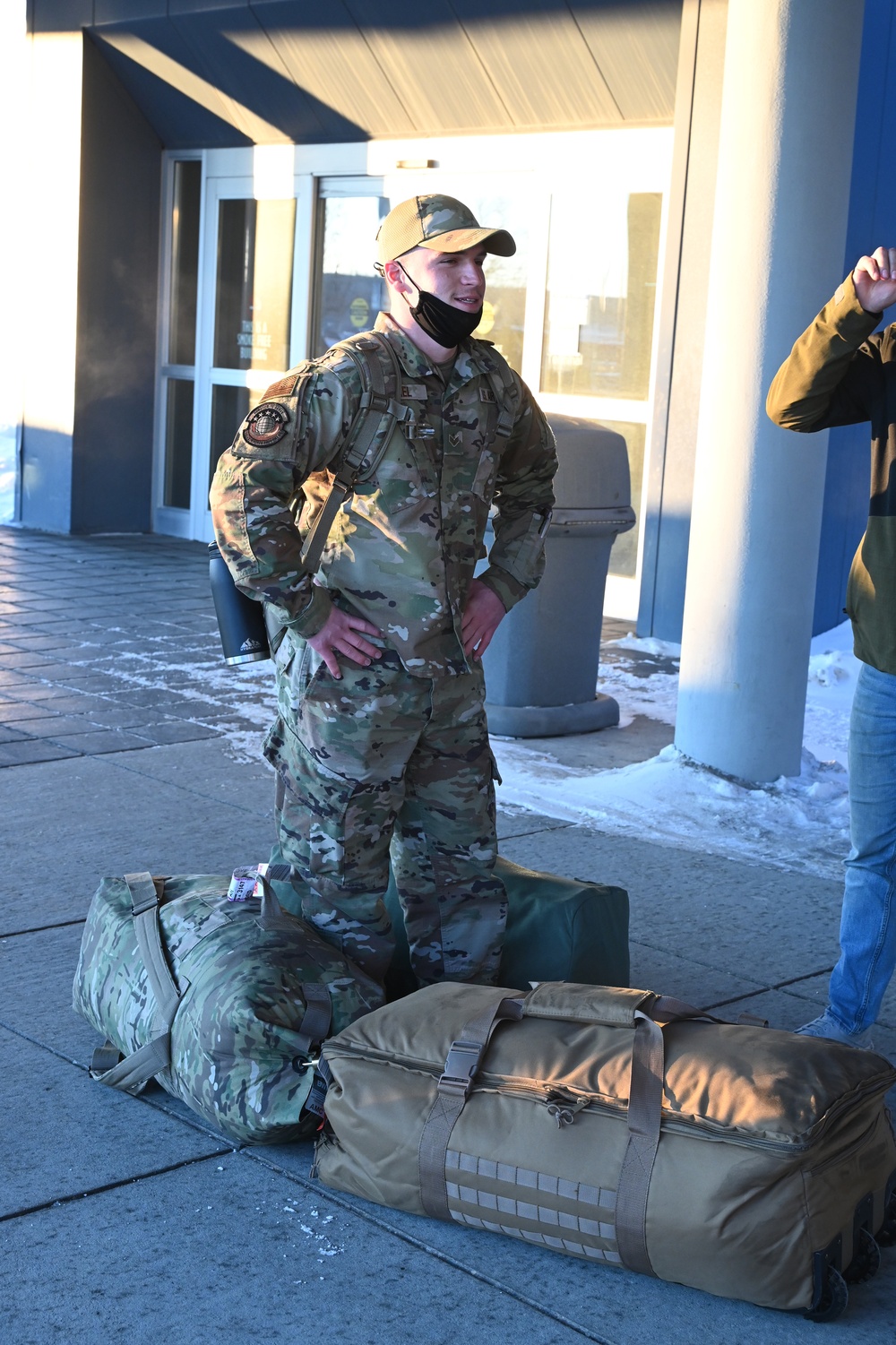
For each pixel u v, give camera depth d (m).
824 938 4.10
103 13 11.05
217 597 2.99
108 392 12.06
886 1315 2.37
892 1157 2.49
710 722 5.57
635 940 4.02
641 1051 2.45
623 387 9.08
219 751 5.87
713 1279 2.30
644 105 8.60
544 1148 2.40
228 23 10.22
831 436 8.24
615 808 5.30
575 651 6.52
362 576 2.89
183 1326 2.26
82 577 10.09
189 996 2.89
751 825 5.16
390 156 10.15
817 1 5.02
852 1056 2.46
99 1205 2.58
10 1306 2.29
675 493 8.48
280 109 10.64
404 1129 2.53
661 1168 2.31
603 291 9.06
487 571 3.19
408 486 2.87
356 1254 2.48
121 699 6.71
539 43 8.70
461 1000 2.72
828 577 8.55
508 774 5.71
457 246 2.74
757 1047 2.46
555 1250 2.47
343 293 10.80
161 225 12.04
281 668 3.03
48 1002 3.44
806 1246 2.26
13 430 12.62
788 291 5.16
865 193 7.98
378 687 2.92
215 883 3.30
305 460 2.78
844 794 5.47
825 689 7.55
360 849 3.05
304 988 2.86
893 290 2.77
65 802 5.06
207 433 11.86
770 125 5.10
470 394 2.95
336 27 9.60
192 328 12.01
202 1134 2.86
